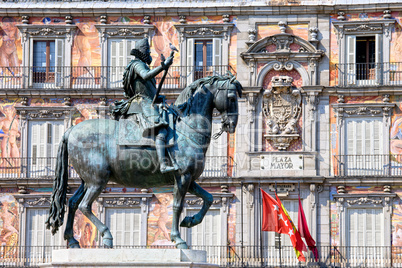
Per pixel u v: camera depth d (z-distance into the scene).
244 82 53.16
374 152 51.97
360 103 52.22
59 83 54.06
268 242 51.59
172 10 53.91
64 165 17.81
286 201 51.91
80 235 51.28
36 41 54.75
